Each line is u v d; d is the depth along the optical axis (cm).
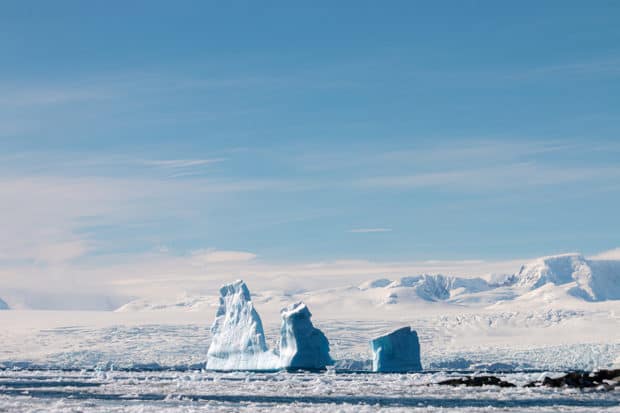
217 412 7494
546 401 8875
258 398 9812
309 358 19950
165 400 9231
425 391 10781
